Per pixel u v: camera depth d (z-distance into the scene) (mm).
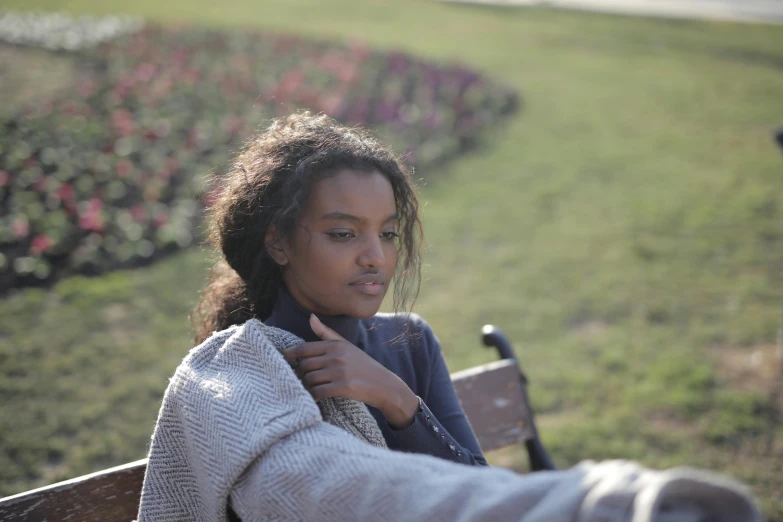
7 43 9609
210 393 1117
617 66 11125
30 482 2975
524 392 2213
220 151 6516
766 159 7320
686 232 5711
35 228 4855
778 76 10633
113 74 8477
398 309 1559
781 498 3037
